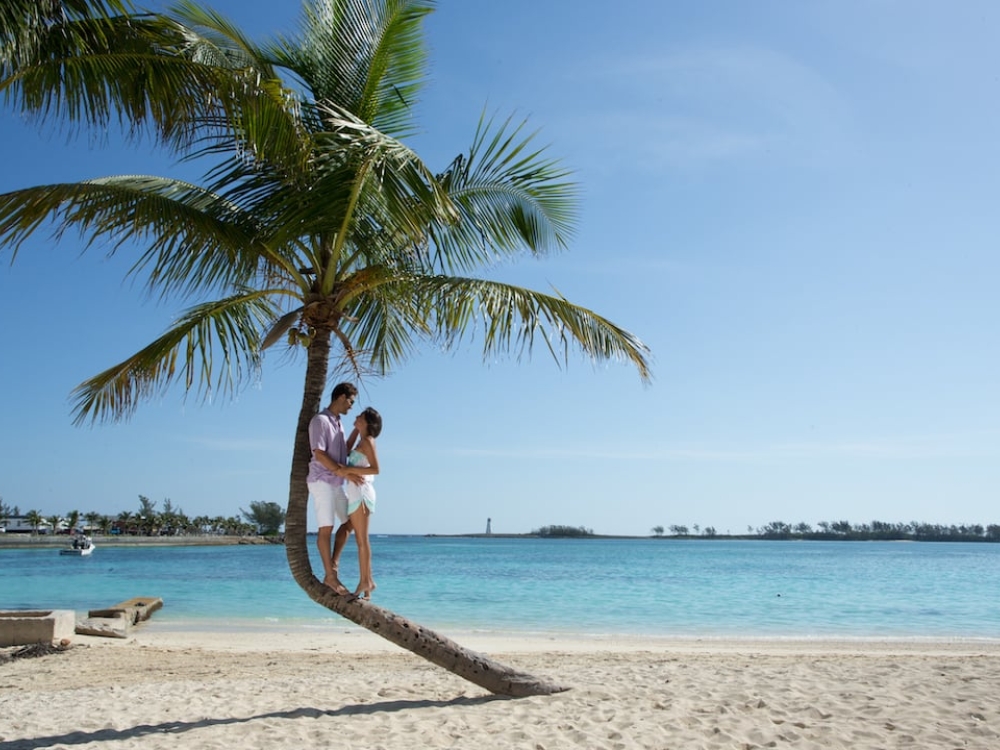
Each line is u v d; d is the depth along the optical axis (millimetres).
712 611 25719
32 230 6152
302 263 7430
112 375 7691
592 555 99875
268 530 183750
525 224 8125
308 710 7520
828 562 74562
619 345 7582
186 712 7555
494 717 6875
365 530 6965
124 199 6312
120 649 13688
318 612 24031
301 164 6430
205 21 6746
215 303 7855
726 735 6078
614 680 8906
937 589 36406
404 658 13523
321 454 6711
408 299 7602
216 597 29688
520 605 27453
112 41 6094
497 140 7543
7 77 5676
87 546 87625
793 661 12281
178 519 170250
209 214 6871
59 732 6711
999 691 7496
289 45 7480
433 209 6527
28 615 14445
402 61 7750
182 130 6500
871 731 6105
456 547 160375
